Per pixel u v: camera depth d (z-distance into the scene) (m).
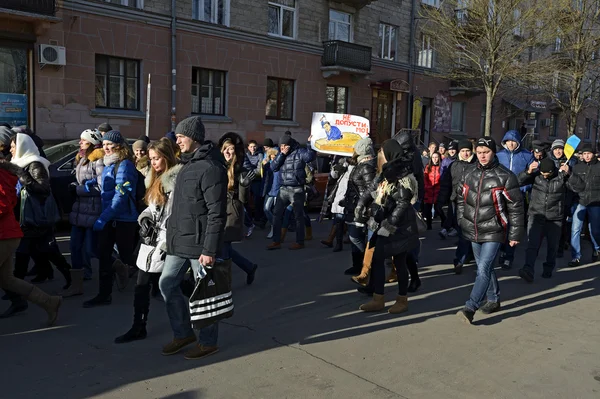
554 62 19.11
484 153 5.34
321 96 21.12
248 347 4.56
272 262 7.86
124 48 15.32
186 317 4.33
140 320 4.61
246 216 9.69
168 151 4.36
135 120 15.88
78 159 5.98
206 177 3.92
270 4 19.00
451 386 3.96
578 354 4.68
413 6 24.36
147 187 4.52
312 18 20.36
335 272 7.34
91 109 14.85
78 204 5.79
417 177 6.76
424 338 4.93
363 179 6.65
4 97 13.35
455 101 27.36
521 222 5.33
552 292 6.69
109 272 5.54
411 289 6.50
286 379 3.96
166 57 16.30
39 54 13.61
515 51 18.22
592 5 18.45
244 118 18.61
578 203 8.19
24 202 5.45
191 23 16.67
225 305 4.15
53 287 6.16
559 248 8.92
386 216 5.42
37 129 13.93
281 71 19.52
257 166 10.95
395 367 4.26
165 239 4.33
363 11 22.25
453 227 10.31
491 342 4.89
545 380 4.12
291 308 5.73
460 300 6.19
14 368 4.00
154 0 15.86
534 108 29.97
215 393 3.71
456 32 18.80
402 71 24.38
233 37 17.84
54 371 3.97
